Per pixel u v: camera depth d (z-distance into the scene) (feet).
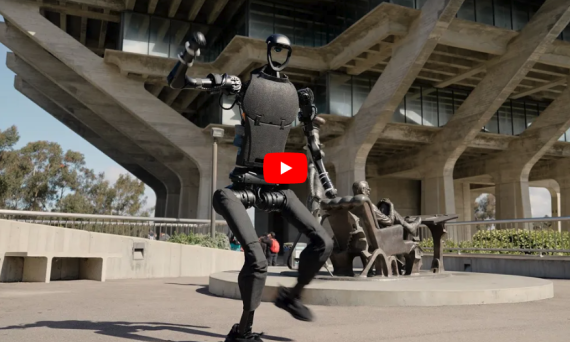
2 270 30.96
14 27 82.43
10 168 138.21
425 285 19.80
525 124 95.55
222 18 87.45
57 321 14.35
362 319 14.70
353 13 76.02
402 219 24.70
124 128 92.94
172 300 20.74
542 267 38.37
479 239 47.73
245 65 79.25
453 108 88.28
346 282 20.80
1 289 25.89
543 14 68.33
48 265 31.01
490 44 72.02
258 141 9.52
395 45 71.92
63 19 87.76
